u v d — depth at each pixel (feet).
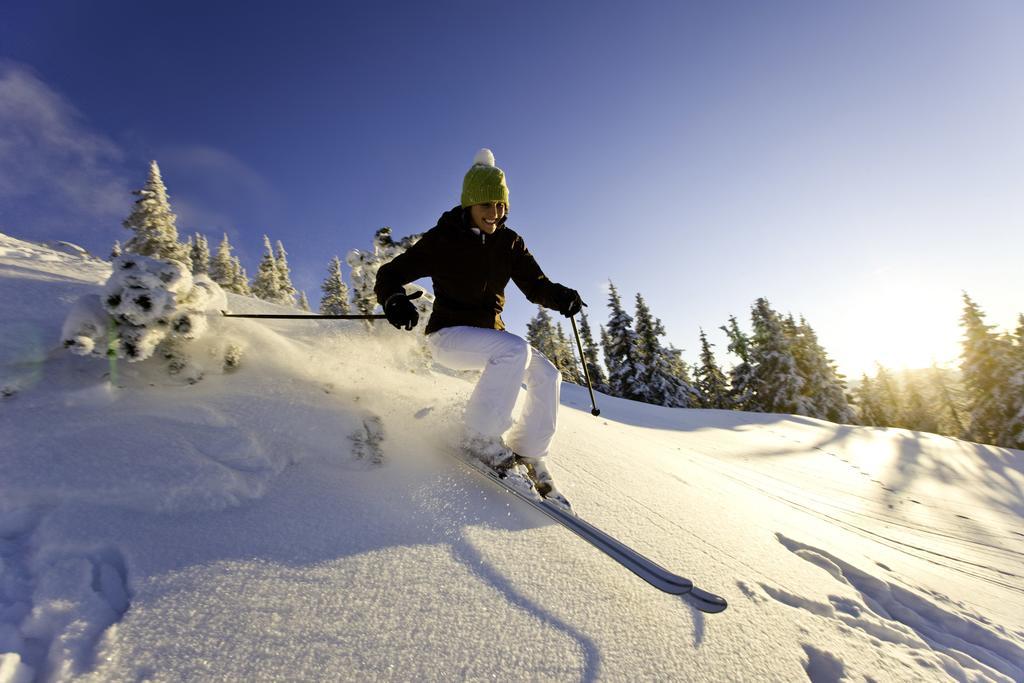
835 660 4.88
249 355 7.98
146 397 6.29
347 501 5.35
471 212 7.52
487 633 3.97
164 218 57.36
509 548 5.18
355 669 3.35
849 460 36.45
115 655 3.04
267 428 6.26
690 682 4.05
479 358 7.04
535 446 6.91
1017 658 6.25
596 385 113.29
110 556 3.86
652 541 6.38
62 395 5.72
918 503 24.90
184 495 4.71
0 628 3.10
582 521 5.57
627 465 9.91
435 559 4.70
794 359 94.84
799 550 7.99
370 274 13.74
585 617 4.45
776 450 37.58
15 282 8.04
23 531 3.97
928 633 6.46
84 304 6.33
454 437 7.11
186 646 3.21
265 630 3.48
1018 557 15.21
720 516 8.25
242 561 4.10
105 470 4.69
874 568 8.12
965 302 82.79
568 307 8.09
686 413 56.44
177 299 6.86
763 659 4.61
